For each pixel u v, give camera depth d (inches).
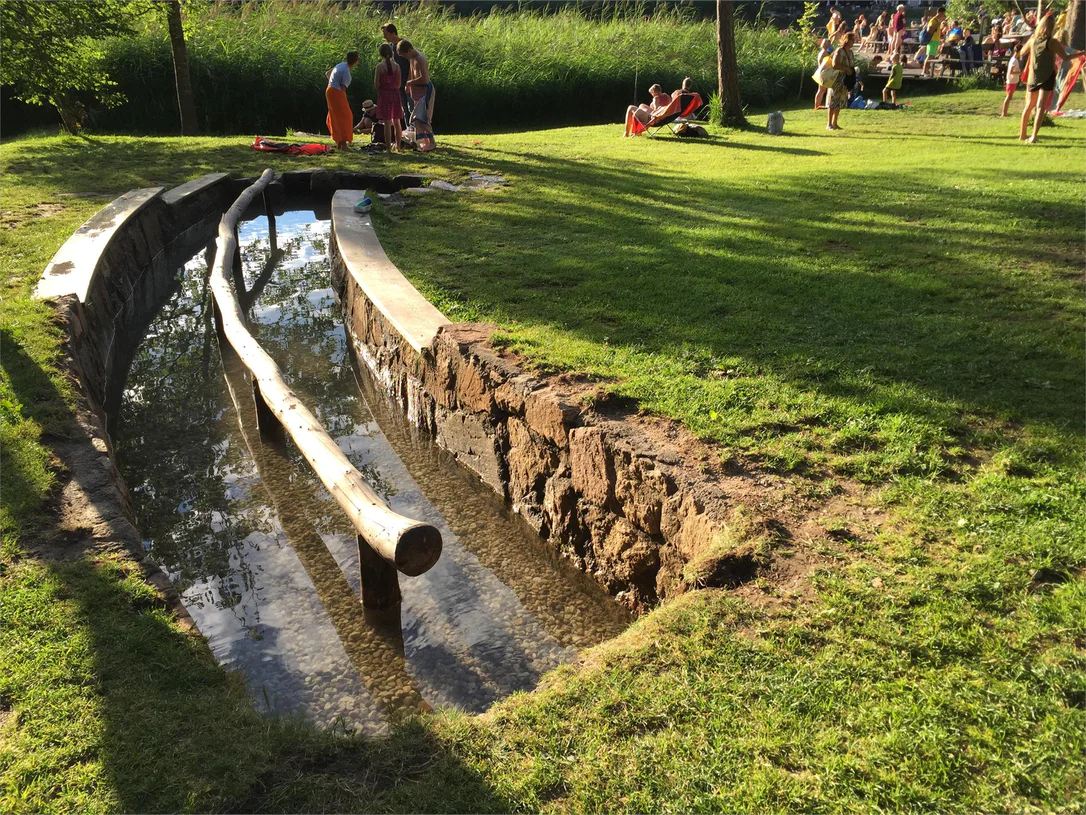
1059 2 1032.8
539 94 864.9
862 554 131.6
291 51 794.8
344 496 153.7
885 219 337.1
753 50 958.4
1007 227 313.7
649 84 883.4
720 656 113.7
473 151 571.8
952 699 102.4
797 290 255.0
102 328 293.6
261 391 219.0
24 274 298.0
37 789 97.0
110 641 122.4
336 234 349.1
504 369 203.6
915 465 154.4
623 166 506.3
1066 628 112.0
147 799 95.7
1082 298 237.3
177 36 665.6
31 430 183.8
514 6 1217.4
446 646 156.8
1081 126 597.6
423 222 370.9
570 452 180.5
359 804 95.0
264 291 378.3
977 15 1238.3
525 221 366.0
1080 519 134.8
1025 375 188.9
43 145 581.3
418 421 249.0
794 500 147.0
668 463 159.0
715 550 136.3
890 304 240.1
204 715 109.1
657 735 102.2
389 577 159.6
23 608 128.7
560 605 171.2
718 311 239.9
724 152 552.1
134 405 275.9
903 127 641.6
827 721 101.5
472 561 186.5
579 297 256.5
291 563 186.9
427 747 103.8
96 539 149.0
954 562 127.3
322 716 136.8
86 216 382.9
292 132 702.5
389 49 552.1
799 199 385.1
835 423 171.2
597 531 176.2
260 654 153.7
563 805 93.7
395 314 250.7
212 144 601.3
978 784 91.8
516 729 105.3
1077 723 97.5
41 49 584.1
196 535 199.5
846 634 115.0
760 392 185.0
